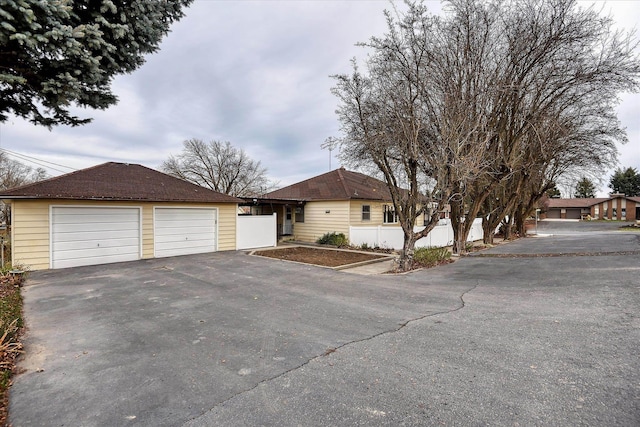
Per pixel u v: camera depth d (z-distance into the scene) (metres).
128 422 2.51
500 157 12.59
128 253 11.34
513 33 11.07
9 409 2.70
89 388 3.03
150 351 3.87
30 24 3.79
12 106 5.07
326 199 17.33
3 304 5.79
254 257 12.05
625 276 7.04
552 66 11.19
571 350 3.61
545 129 13.55
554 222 47.59
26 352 3.86
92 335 4.41
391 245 15.06
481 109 9.84
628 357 3.39
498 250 13.88
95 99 5.36
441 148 9.09
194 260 11.31
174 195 12.61
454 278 8.07
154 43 5.60
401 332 4.36
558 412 2.51
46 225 9.77
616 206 52.81
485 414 2.51
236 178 36.97
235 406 2.70
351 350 3.80
